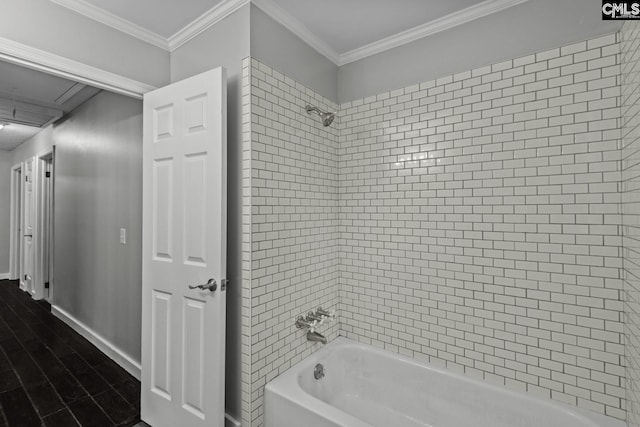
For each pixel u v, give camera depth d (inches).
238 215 65.7
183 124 67.5
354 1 65.9
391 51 80.6
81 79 65.6
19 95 115.2
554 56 60.1
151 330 73.7
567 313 59.1
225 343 65.8
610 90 54.8
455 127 71.2
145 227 74.7
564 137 59.1
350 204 87.7
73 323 127.4
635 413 49.1
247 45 64.1
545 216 60.9
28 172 180.4
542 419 60.0
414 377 74.8
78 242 124.6
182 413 67.3
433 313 74.5
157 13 68.7
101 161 110.4
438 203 73.4
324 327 84.3
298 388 65.0
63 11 61.8
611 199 54.8
